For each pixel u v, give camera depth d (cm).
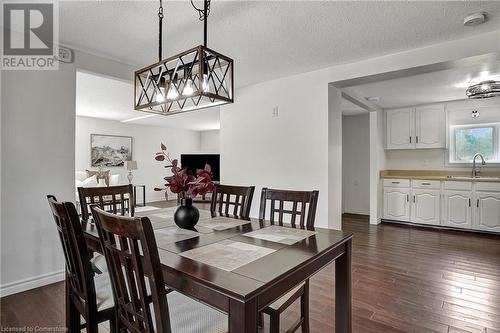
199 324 120
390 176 528
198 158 855
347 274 162
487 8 206
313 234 163
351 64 319
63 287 252
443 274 281
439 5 203
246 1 198
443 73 337
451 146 497
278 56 300
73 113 276
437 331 187
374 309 215
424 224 492
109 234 115
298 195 203
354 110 558
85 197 222
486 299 230
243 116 410
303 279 120
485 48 245
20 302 225
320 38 257
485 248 367
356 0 198
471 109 475
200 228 178
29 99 248
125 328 124
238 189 237
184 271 107
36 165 253
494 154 462
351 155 622
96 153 706
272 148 380
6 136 237
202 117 683
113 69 309
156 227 180
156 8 207
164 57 298
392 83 377
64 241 149
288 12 214
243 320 90
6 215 237
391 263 312
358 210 614
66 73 272
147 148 817
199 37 256
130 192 248
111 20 225
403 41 262
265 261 118
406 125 522
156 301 95
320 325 195
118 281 117
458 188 459
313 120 346
